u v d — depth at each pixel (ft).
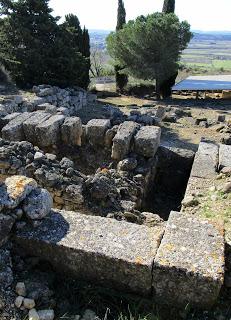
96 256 10.90
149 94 87.61
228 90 83.20
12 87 56.95
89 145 24.53
